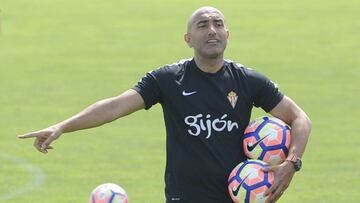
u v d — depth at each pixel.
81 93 72.50
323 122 61.72
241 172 24.50
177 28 101.50
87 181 47.09
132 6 113.62
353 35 97.00
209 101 25.02
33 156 52.94
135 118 62.56
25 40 96.12
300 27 101.19
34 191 45.06
